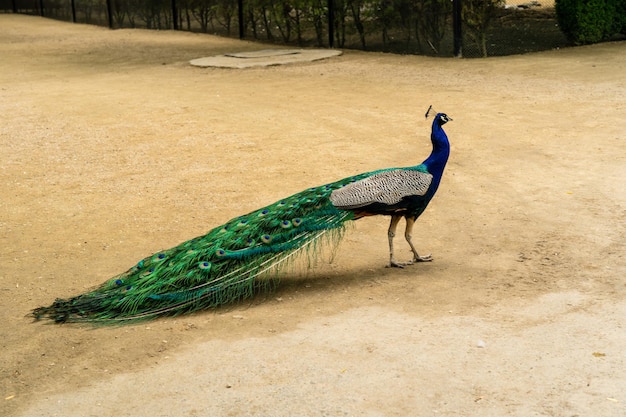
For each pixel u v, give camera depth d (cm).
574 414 468
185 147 1227
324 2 2447
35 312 655
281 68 2033
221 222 881
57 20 3941
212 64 2100
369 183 689
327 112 1435
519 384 508
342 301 665
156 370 555
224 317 645
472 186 977
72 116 1493
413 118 1353
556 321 601
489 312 625
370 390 509
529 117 1320
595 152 1095
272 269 673
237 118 1418
